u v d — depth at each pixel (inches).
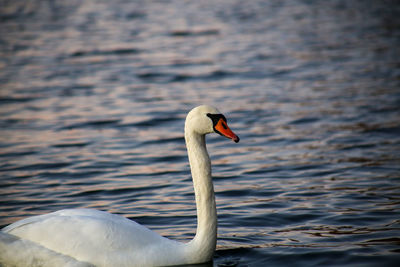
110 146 603.2
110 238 284.0
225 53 1216.8
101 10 1980.8
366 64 1056.2
